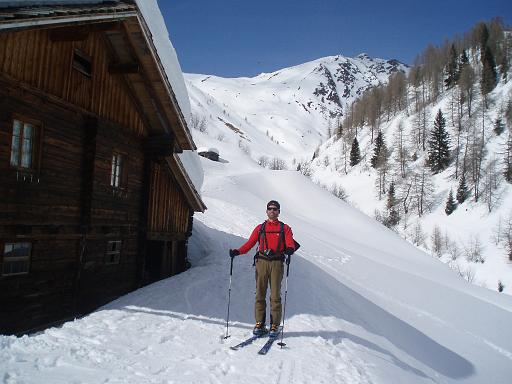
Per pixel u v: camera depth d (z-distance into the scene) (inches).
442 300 928.9
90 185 392.2
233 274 523.8
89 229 394.6
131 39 381.4
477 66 5807.1
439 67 6363.2
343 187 4901.6
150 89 442.3
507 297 1208.8
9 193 307.6
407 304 813.2
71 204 376.5
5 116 302.2
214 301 383.2
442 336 655.8
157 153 509.4
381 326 498.6
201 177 669.3
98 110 407.5
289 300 419.8
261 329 283.9
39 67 328.8
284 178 2591.0
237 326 311.9
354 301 592.4
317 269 771.4
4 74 293.7
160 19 427.2
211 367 219.0
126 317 305.7
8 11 241.4
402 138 5172.2
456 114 4997.5
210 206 1288.1
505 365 580.4
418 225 3631.9
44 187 342.0
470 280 2667.3
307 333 308.7
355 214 2297.0
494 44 6067.9
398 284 976.9
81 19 297.9
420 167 4537.4
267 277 287.1
